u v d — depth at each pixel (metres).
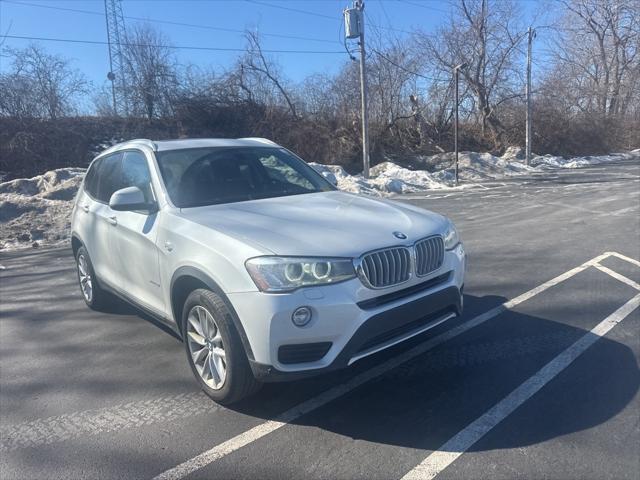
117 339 5.11
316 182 5.19
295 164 5.32
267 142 5.50
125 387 4.11
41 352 4.89
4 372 4.50
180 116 24.89
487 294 5.81
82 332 5.35
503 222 10.55
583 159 29.50
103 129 23.50
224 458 3.12
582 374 3.88
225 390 3.53
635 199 13.07
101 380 4.25
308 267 3.23
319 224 3.73
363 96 19.61
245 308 3.28
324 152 24.95
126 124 24.03
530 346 4.39
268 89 26.39
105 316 5.81
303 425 3.42
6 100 21.09
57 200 13.12
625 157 33.09
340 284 3.24
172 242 3.91
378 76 27.05
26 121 21.17
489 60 30.09
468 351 4.36
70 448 3.30
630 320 4.87
